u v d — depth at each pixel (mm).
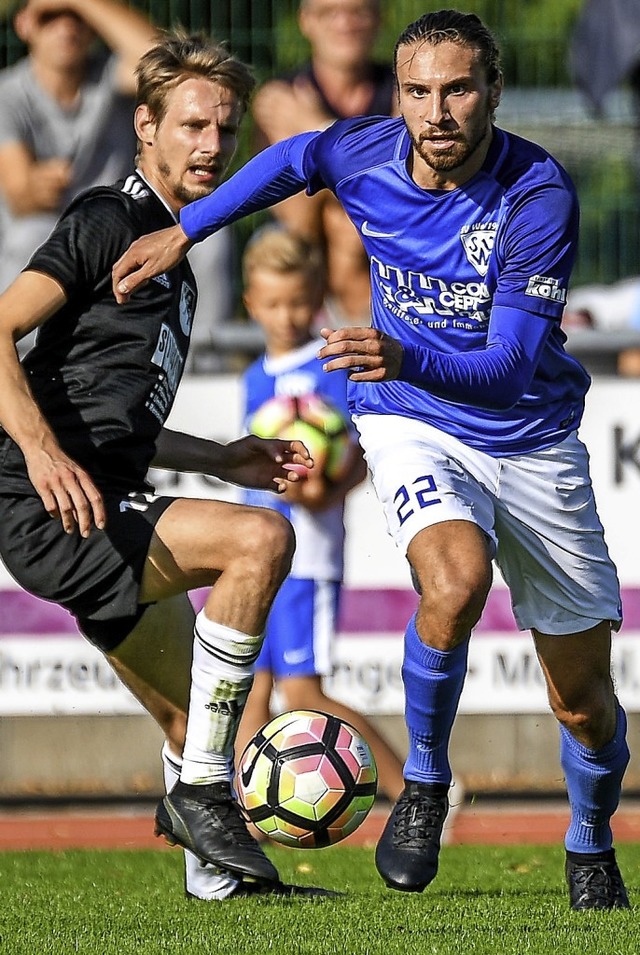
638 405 25453
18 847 22562
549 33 28094
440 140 13477
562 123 28156
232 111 15406
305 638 22391
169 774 16062
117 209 14891
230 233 27406
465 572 13805
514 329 13664
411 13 30438
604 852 15008
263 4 28094
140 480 15070
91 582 14453
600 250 26859
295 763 15188
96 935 13031
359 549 25328
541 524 14812
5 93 28188
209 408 25344
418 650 14195
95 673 25531
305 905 14891
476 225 14156
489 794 26031
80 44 28281
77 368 14711
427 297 14641
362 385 15578
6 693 25422
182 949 12234
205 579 14562
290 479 16500
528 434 14820
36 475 13555
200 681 14578
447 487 14344
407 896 15992
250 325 26656
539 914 14234
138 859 20703
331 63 27859
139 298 14844
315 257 23188
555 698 14859
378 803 25875
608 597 14922
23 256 28156
